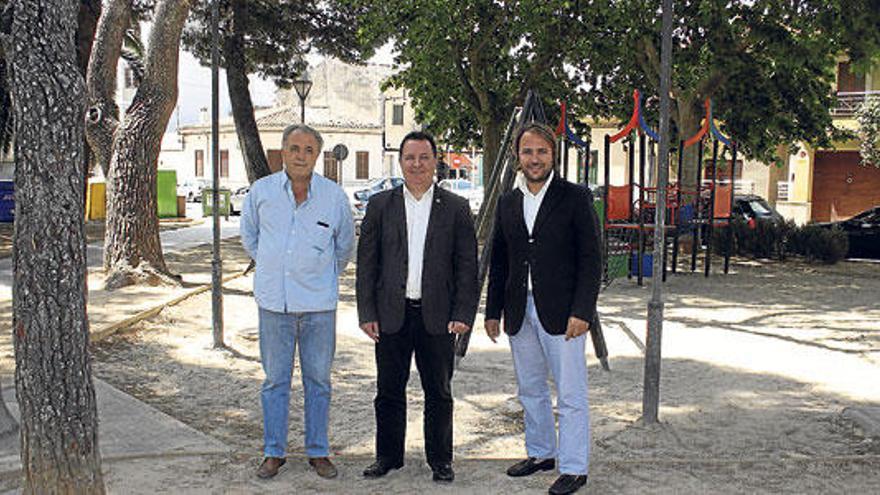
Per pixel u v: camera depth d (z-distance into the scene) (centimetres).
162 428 521
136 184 1111
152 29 1112
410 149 426
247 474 451
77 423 327
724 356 789
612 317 1006
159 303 973
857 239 1798
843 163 3066
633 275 1402
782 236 1703
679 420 570
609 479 449
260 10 1866
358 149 4997
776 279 1403
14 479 427
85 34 1762
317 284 439
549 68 1803
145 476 444
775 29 1492
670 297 1188
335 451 504
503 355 782
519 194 441
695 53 1622
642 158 1284
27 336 319
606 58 1708
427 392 444
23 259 317
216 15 807
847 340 873
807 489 437
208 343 805
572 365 427
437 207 433
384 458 453
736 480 449
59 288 319
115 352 762
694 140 1414
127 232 1112
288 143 430
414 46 1647
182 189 4612
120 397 589
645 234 1391
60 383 322
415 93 1850
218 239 789
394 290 432
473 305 435
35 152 310
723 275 1451
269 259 436
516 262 437
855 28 1402
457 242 436
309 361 447
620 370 725
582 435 428
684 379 696
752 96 1688
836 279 1410
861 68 1459
